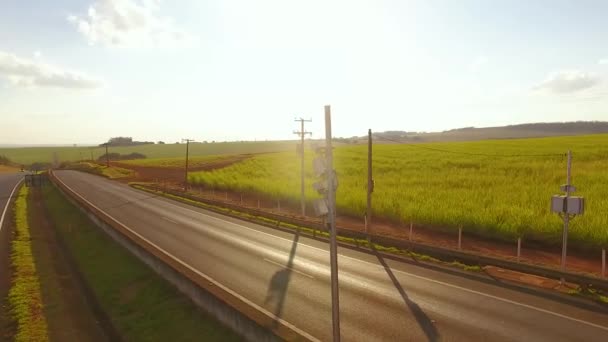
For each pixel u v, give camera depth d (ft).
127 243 79.46
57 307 58.34
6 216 126.52
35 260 79.92
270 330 37.93
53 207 149.38
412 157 222.89
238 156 416.05
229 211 124.77
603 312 45.09
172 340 45.50
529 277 57.52
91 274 71.82
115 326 52.31
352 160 219.82
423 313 45.91
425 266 64.08
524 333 40.40
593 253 69.41
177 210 130.52
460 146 288.30
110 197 165.58
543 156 190.39
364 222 99.91
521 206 92.43
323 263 66.80
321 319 45.14
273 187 144.05
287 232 93.15
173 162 374.43
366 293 52.60
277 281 58.03
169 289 58.29
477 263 64.75
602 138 307.17
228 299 45.65
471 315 45.01
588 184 112.47
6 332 49.98
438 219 86.99
